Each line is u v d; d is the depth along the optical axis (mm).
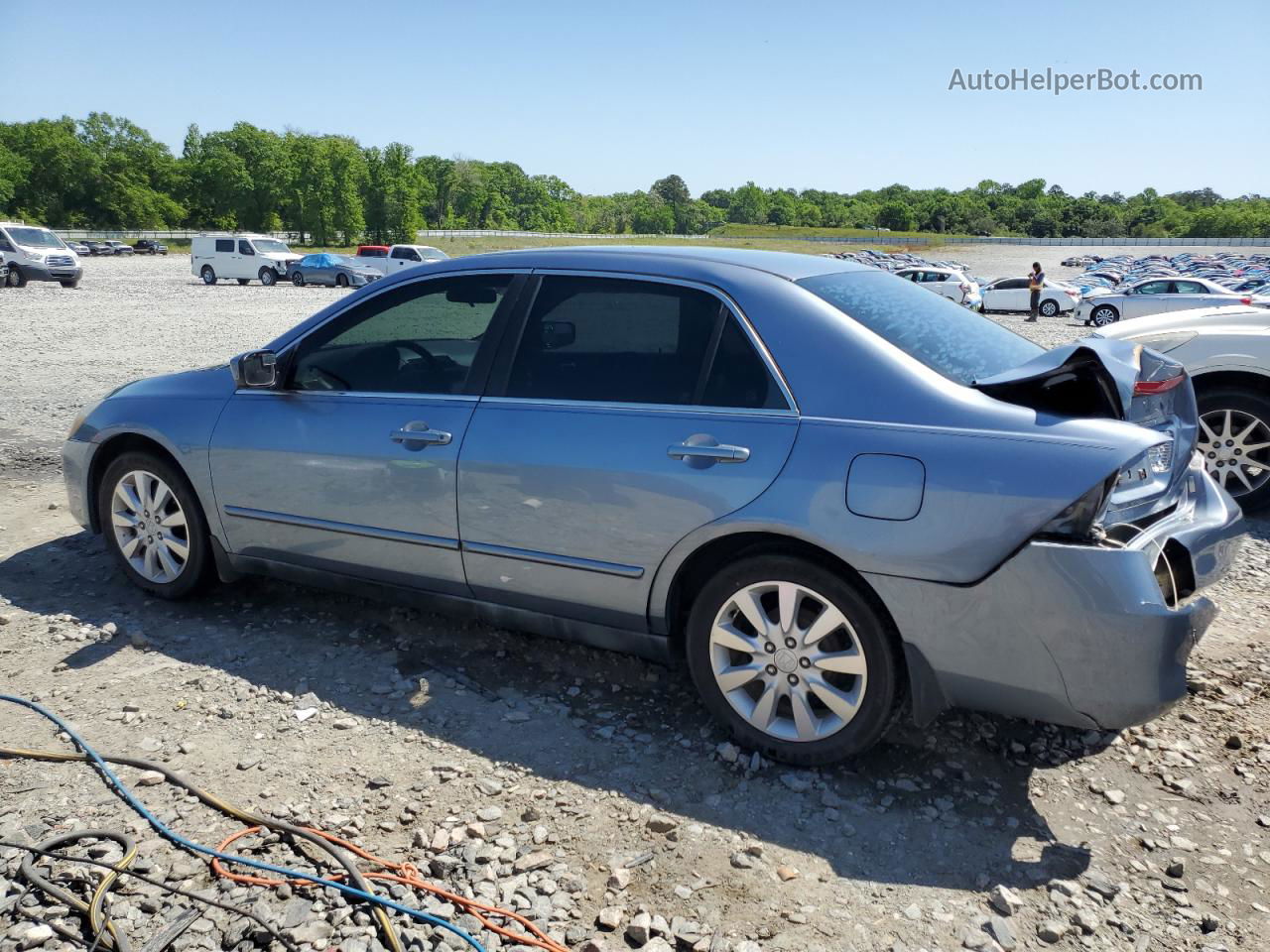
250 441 3986
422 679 3680
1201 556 3076
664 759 3170
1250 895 2559
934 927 2418
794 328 3070
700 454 3039
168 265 59094
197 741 3236
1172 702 2658
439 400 3615
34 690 3566
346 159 122625
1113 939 2387
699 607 3166
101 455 4559
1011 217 190625
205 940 2342
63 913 2422
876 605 2887
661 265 3355
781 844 2740
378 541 3748
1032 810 2918
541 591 3461
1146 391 2973
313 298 29062
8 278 29875
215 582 4492
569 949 2334
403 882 2559
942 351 3146
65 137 131000
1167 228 160875
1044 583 2645
